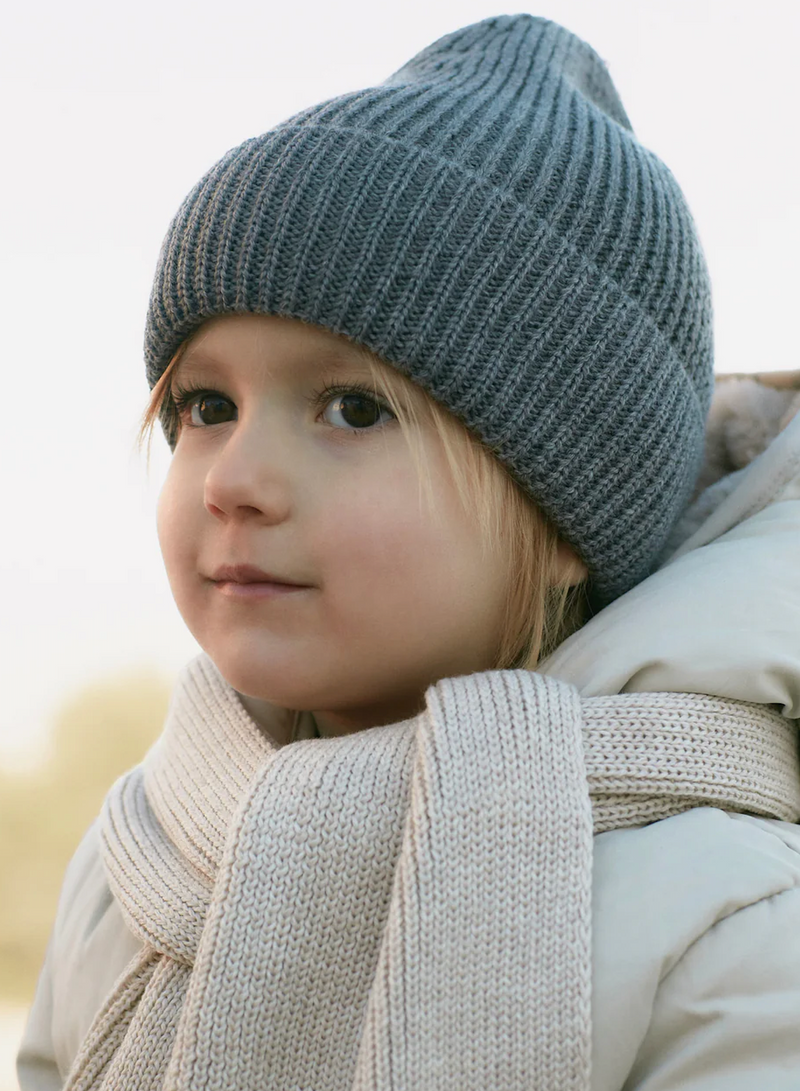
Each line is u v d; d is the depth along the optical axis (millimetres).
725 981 619
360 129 812
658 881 648
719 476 1050
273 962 649
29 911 2836
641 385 840
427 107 842
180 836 792
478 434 794
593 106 941
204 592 799
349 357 774
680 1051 612
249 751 804
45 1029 924
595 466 828
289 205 782
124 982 757
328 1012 647
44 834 2922
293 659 757
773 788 724
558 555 872
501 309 787
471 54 975
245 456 752
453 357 776
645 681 742
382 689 796
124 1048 715
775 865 665
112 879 807
